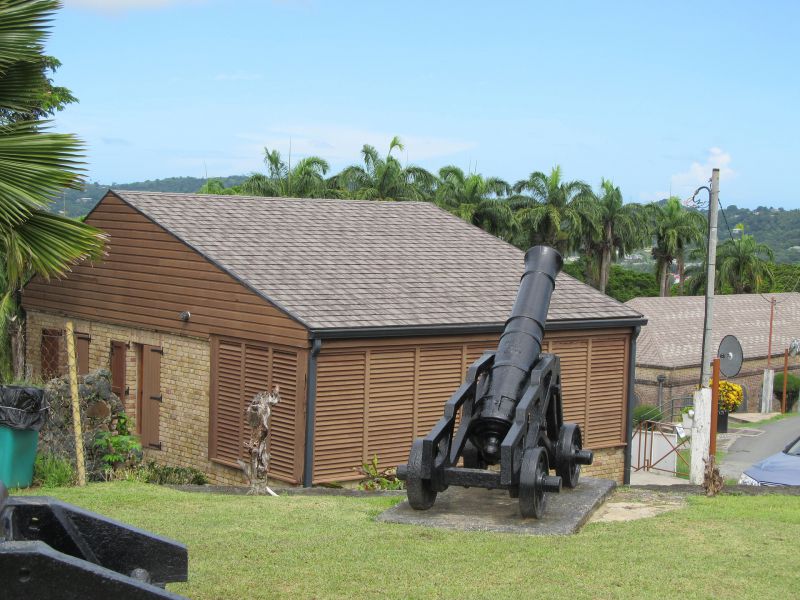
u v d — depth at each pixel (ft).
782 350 169.07
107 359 68.44
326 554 26.05
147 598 10.95
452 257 69.51
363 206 77.25
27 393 37.37
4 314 67.67
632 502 36.32
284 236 65.72
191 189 398.62
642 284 305.12
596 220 233.96
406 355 56.18
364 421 54.49
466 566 25.18
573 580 24.03
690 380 143.84
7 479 37.24
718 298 186.09
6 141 39.17
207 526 29.76
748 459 106.52
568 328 63.57
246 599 21.97
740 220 497.05
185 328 60.90
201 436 59.98
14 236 39.93
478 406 33.35
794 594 23.32
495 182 226.58
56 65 98.58
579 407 65.57
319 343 51.67
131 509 32.89
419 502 32.32
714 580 24.22
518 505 33.47
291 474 52.90
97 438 43.73
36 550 10.59
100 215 68.74
